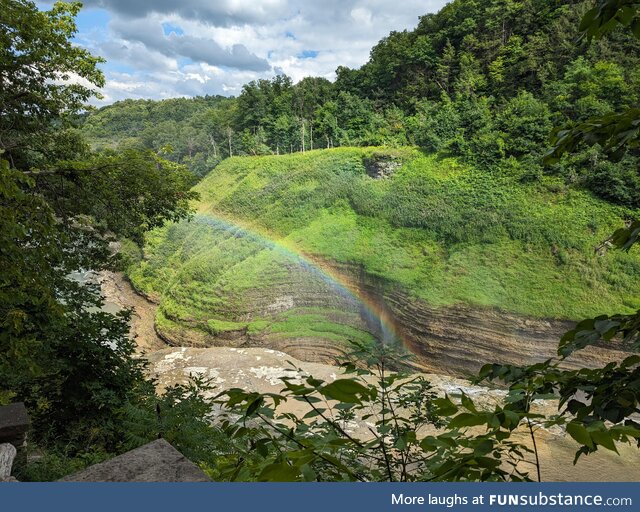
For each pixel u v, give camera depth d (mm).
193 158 148000
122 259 16500
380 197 79000
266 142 122562
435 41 105250
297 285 66812
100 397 9977
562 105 71438
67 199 15102
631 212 57562
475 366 49688
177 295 70375
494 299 53375
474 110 82062
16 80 14297
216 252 80562
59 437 9711
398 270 63531
